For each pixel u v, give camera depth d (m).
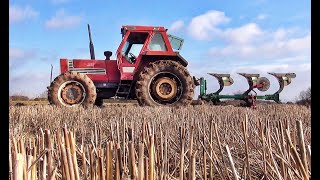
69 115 7.45
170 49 11.24
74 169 1.95
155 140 2.91
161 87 10.88
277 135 3.35
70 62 11.16
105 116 7.73
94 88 10.65
